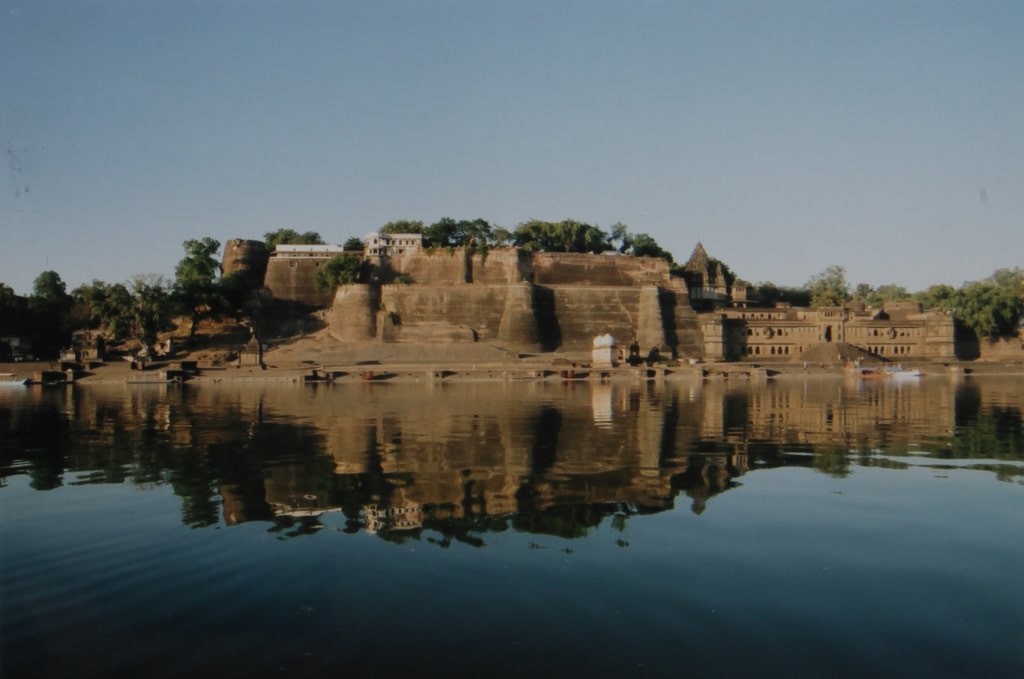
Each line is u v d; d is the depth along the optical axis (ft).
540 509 72.28
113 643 42.80
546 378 345.31
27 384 316.60
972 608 47.98
